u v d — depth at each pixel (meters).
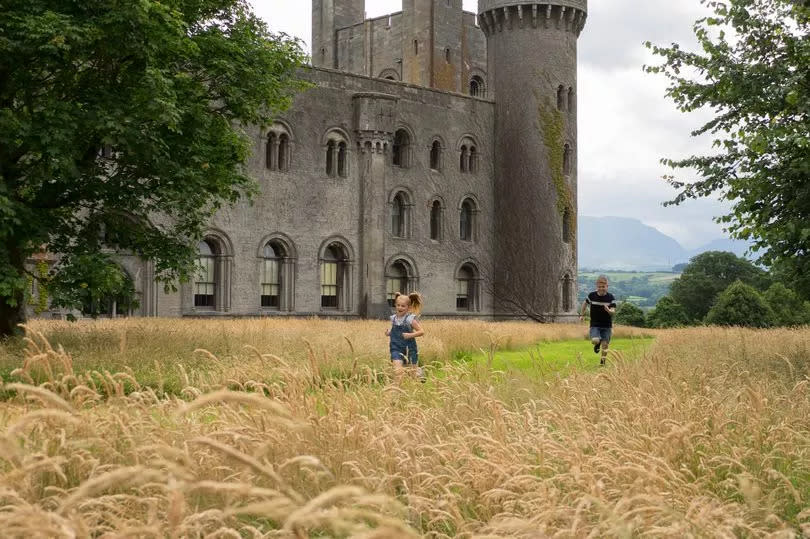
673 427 6.32
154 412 6.93
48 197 19.75
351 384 9.13
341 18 69.00
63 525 3.19
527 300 56.66
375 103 51.66
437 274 55.28
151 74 17.39
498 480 5.16
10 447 3.80
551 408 8.34
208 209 44.69
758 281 88.62
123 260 40.94
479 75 64.62
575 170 59.19
